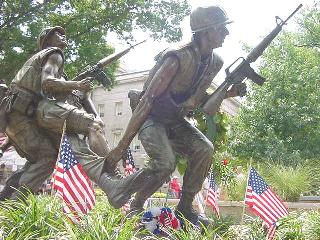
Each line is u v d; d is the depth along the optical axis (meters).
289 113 26.20
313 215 7.41
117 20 20.70
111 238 4.25
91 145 5.87
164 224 5.11
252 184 6.20
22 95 6.25
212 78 5.29
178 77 5.07
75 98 6.65
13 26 19.28
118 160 5.22
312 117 26.27
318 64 29.41
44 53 6.27
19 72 6.40
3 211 4.84
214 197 7.64
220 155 9.46
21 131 6.34
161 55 5.18
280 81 27.45
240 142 25.33
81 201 5.43
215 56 5.32
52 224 4.55
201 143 5.30
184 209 5.49
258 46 5.27
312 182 12.12
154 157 5.03
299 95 27.09
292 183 11.28
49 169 6.49
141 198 5.11
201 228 5.44
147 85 5.25
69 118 6.06
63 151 5.60
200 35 5.12
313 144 26.61
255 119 27.14
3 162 14.34
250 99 27.81
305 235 6.95
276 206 6.22
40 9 19.75
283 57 29.86
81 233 4.24
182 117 5.34
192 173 5.37
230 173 10.12
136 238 4.40
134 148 34.34
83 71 7.15
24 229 4.43
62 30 6.82
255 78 5.27
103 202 6.37
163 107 5.16
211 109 5.23
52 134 6.41
